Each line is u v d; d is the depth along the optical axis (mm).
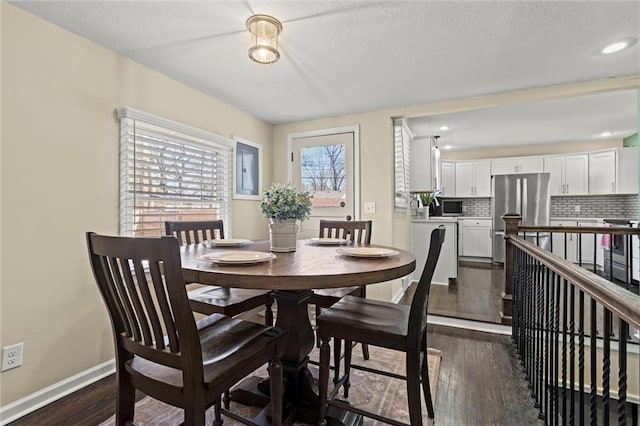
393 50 2178
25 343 1730
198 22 1857
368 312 1576
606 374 1028
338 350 1868
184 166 2789
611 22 1854
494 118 4129
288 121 3877
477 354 2400
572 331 1414
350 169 3609
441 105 3199
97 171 2096
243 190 3488
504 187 5676
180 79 2646
